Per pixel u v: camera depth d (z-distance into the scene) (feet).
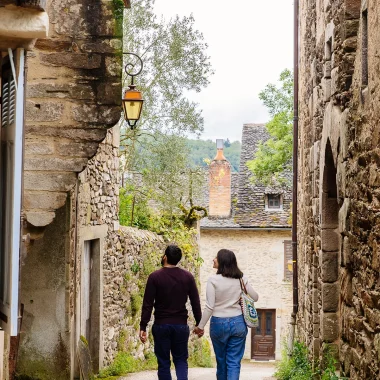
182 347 25.82
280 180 80.69
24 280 30.01
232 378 25.18
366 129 19.57
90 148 24.71
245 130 105.60
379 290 17.97
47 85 24.61
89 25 24.66
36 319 29.99
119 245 41.50
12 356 28.04
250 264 92.73
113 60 24.71
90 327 36.78
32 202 24.73
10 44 14.55
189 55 53.88
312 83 33.65
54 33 24.59
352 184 21.72
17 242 14.08
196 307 26.08
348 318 22.11
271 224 91.91
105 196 38.04
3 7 13.88
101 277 37.11
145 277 47.37
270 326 92.89
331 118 26.13
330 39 26.91
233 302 25.68
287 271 92.43
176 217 59.98
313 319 31.37
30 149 24.64
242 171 99.50
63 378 29.91
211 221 92.79
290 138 75.31
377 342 17.95
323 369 28.07
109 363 38.81
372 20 18.81
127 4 32.63
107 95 24.68
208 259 92.94
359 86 20.66
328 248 28.66
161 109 53.83
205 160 96.07
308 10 36.22
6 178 15.24
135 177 56.24
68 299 29.94
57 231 29.86
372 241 18.76
